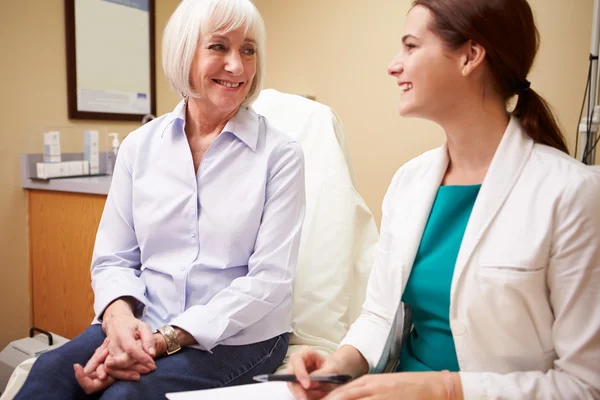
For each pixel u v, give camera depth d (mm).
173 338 1118
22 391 1007
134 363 1050
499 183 856
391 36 2961
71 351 1111
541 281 796
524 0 852
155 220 1306
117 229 1387
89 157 2352
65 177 2264
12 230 2287
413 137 2969
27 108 2326
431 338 960
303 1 3246
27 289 2363
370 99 3080
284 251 1277
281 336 1332
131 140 1414
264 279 1241
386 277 1007
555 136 903
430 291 933
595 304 755
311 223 1651
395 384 789
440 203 964
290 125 1863
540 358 825
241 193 1296
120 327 1109
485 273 820
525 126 897
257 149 1341
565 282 772
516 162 858
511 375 787
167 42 1312
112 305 1226
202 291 1271
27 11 2303
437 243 952
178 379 1063
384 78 3016
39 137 2320
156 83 3006
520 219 813
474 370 854
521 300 805
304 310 1494
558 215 780
